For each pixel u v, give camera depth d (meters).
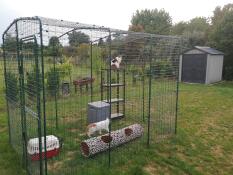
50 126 5.93
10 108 4.52
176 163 4.21
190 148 4.89
